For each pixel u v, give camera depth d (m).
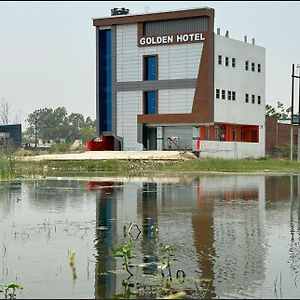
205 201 23.98
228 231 16.06
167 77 63.75
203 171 48.62
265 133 73.31
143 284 10.45
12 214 19.83
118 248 11.68
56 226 17.08
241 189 29.92
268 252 13.24
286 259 12.51
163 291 10.00
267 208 21.53
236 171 48.56
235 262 12.19
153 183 34.34
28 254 13.04
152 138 65.94
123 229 16.45
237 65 66.62
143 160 53.88
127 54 65.81
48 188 30.39
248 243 14.29
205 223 17.62
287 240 14.73
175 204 22.83
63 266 11.84
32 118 146.12
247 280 10.77
